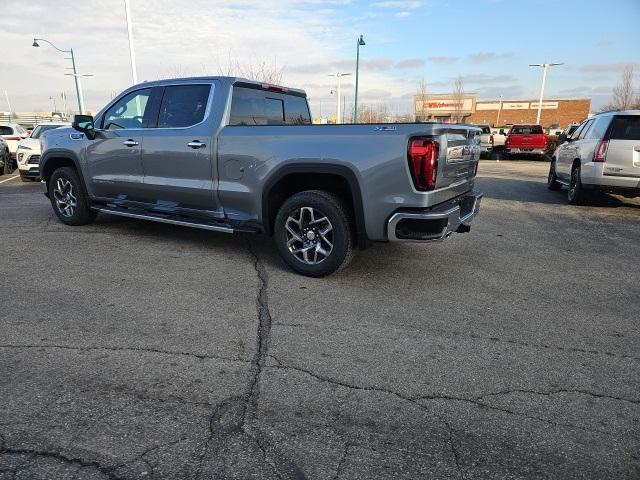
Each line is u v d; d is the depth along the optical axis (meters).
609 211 9.00
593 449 2.39
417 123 4.04
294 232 4.71
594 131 9.20
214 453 2.30
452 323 3.79
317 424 2.53
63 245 5.80
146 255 5.43
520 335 3.62
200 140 5.09
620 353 3.37
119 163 5.88
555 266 5.40
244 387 2.85
